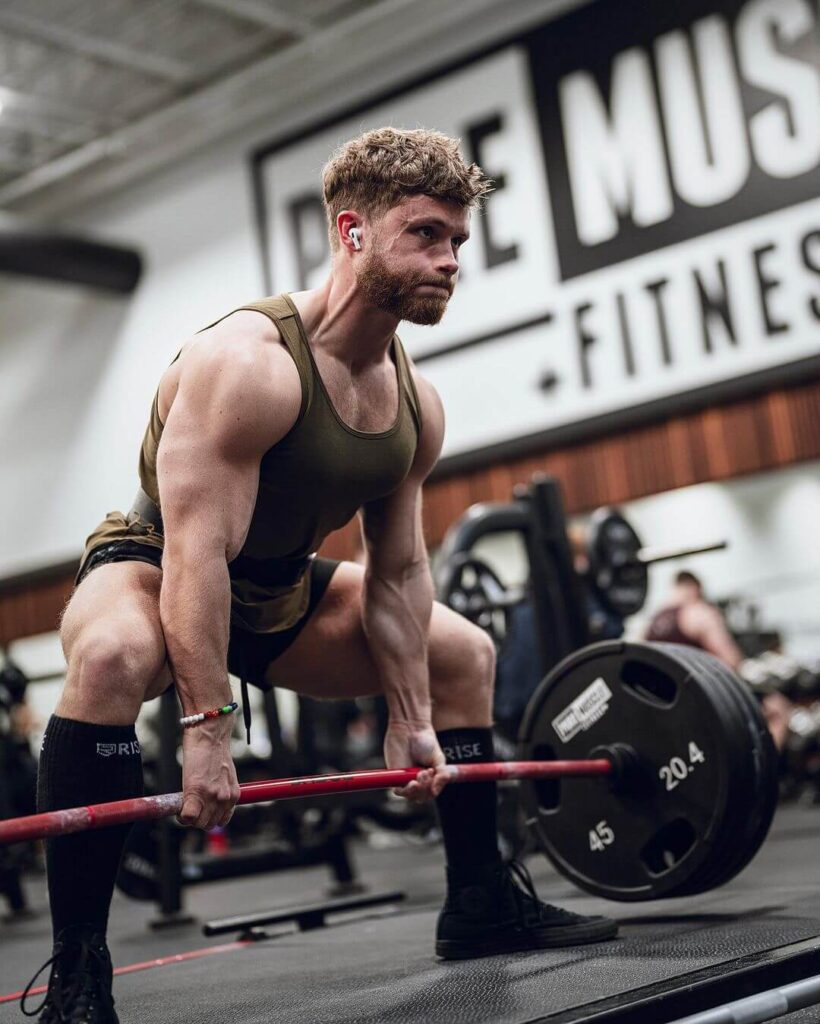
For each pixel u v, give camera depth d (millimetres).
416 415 1715
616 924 1932
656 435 6453
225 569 1429
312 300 1584
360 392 1609
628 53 6602
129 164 8602
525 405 6832
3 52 7352
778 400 6094
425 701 1771
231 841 6117
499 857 1905
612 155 6613
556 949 1837
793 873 2799
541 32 6898
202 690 1396
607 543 3859
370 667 1829
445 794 1885
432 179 1500
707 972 1474
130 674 1380
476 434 7000
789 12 6125
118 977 2143
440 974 1717
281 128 8047
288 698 8430
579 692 2186
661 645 2123
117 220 8812
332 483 1589
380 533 1747
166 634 1411
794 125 6082
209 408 1433
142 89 7949
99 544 1553
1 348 9484
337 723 6191
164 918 3400
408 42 7484
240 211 8156
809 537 9172
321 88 7879
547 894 2781
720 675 2074
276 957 2217
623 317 6535
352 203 1535
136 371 8656
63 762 1367
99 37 7309
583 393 6645
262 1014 1548
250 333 1489
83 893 1362
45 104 7934
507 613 3869
